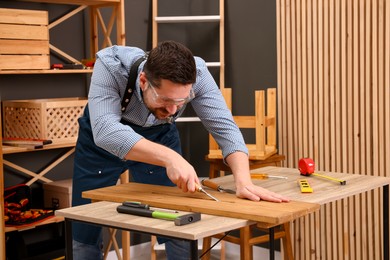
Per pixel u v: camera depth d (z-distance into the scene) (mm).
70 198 4078
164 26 4992
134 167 3072
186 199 2436
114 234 4445
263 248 4742
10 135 4090
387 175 3775
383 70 3756
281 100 4418
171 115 2646
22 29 3736
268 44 4590
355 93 3914
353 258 4051
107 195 2537
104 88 2617
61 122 3975
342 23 3945
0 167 3613
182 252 2912
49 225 4379
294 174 2990
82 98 4422
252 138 4758
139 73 2641
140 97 2697
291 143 4359
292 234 4387
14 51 3709
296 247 4375
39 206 4305
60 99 4285
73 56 4480
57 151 4414
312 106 4211
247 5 4707
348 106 3965
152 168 3072
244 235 3590
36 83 4289
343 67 3969
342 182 2711
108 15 4680
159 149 2404
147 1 4895
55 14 4332
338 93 4023
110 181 3061
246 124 4070
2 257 3656
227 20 4848
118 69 2629
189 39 5043
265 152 4020
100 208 2387
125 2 4770
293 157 4375
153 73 2309
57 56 4383
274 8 4531
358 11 3865
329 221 4148
